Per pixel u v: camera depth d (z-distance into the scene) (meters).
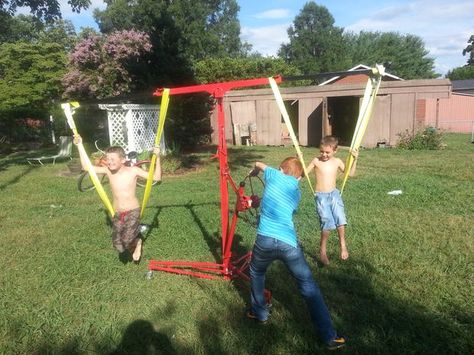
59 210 7.96
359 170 11.86
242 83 4.33
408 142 17.22
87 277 4.85
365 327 3.67
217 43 50.47
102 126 21.16
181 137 18.11
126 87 18.98
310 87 19.80
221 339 3.59
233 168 13.17
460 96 30.30
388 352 3.36
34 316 4.05
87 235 6.34
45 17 19.36
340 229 4.94
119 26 52.72
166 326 3.81
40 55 27.72
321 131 20.38
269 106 20.58
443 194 8.30
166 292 4.44
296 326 3.73
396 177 10.29
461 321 3.75
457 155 14.80
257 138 21.08
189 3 47.69
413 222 6.48
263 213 3.62
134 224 4.79
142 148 15.54
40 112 25.67
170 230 6.38
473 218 6.68
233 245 5.73
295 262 3.46
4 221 7.24
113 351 3.51
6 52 27.50
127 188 4.78
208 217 7.04
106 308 4.15
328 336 3.38
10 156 17.97
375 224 6.41
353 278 4.59
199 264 4.86
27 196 9.34
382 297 4.19
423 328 3.64
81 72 19.69
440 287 4.35
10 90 25.92
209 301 4.21
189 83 17.59
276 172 3.72
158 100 17.14
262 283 3.68
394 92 17.55
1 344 3.63
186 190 9.63
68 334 3.75
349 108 21.17
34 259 5.43
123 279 4.77
